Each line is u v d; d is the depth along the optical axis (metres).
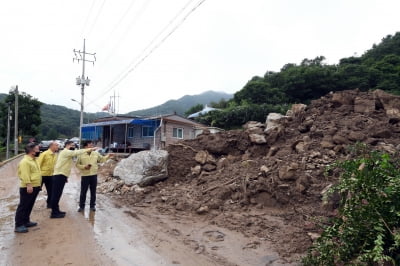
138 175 8.62
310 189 5.83
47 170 6.86
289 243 4.44
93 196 6.79
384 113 8.06
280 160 7.00
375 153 3.81
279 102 37.19
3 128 33.59
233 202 6.31
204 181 7.79
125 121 21.78
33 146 5.40
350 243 3.05
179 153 9.52
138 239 4.83
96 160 6.94
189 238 4.87
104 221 5.88
